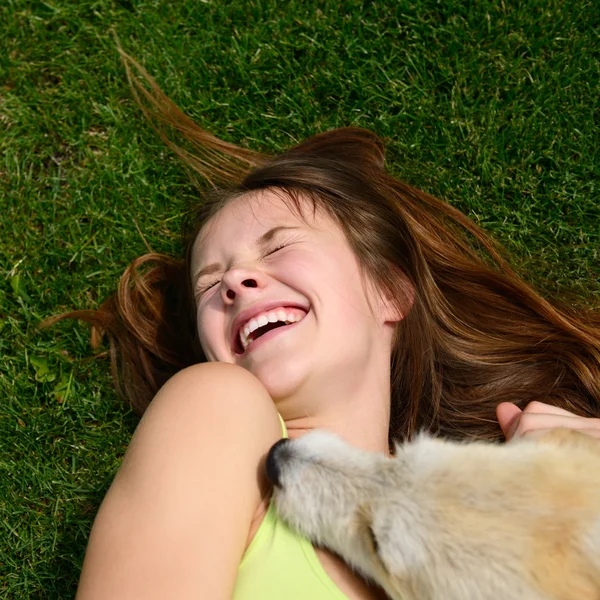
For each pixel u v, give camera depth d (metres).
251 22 1.32
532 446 0.86
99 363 1.20
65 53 1.32
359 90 1.27
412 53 1.28
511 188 1.23
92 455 1.16
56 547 1.11
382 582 0.84
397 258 1.07
